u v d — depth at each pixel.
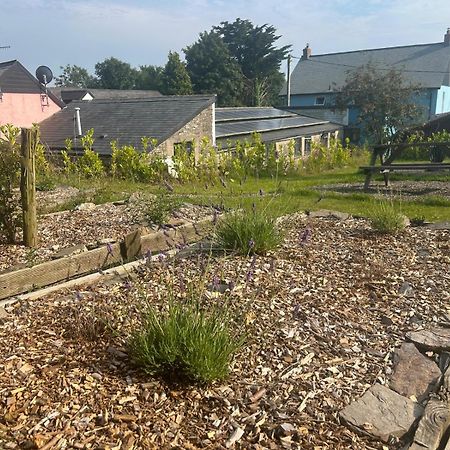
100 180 12.47
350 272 4.31
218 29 53.75
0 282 3.72
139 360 2.68
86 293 3.76
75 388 2.51
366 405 2.50
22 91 22.72
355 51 38.44
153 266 4.32
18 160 5.22
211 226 5.05
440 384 2.67
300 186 12.06
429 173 13.80
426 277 4.21
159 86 53.78
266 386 2.62
